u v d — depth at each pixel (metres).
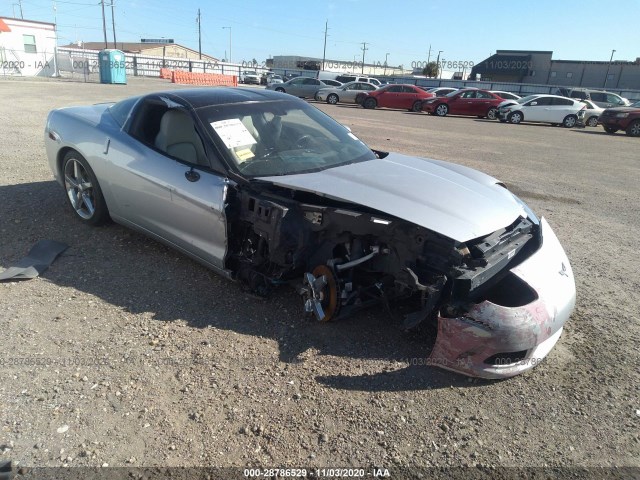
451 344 2.58
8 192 5.32
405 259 2.73
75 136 4.26
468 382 2.65
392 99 25.50
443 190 3.00
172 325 3.03
